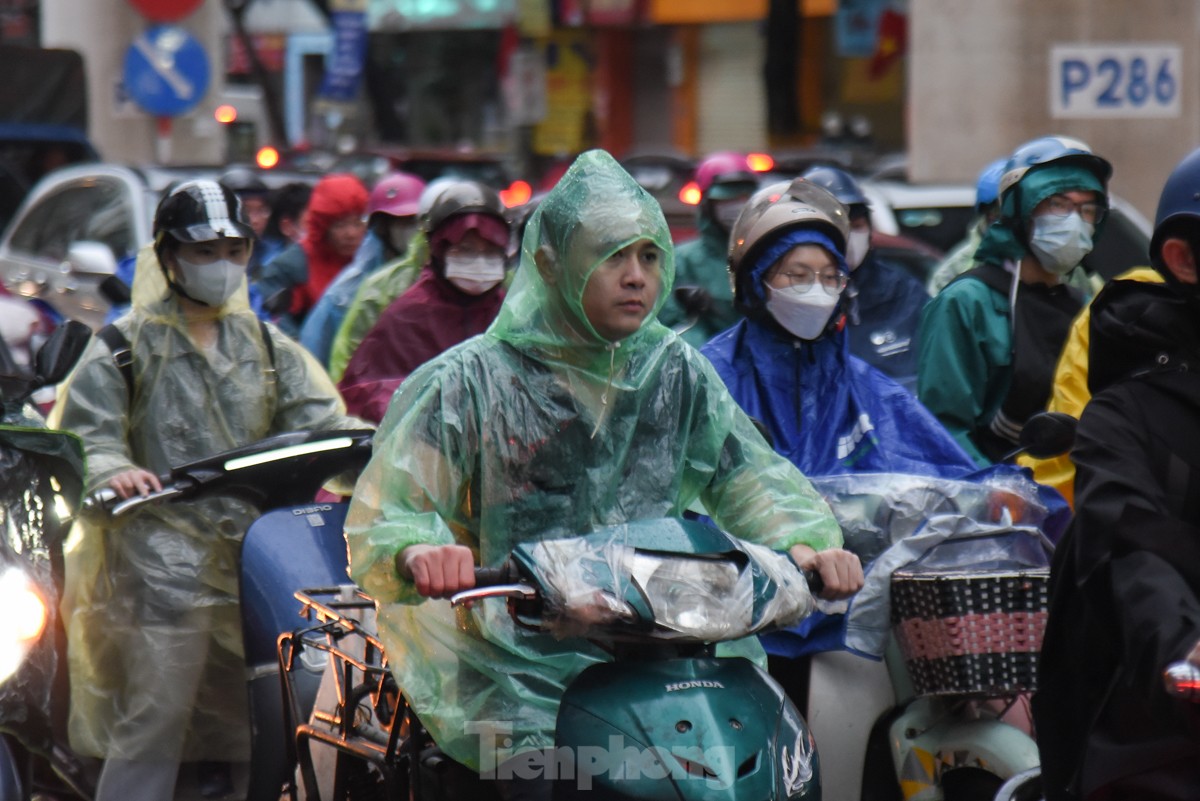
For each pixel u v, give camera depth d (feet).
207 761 41.09
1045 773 23.84
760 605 24.98
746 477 28.45
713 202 59.31
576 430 27.02
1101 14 89.45
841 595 26.81
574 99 232.94
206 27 135.44
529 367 26.96
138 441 39.06
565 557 24.61
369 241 64.54
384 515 26.02
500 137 233.76
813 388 35.73
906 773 33.06
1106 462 22.52
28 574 28.63
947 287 44.27
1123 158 90.43
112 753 38.93
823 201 35.70
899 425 36.09
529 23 229.25
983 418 43.93
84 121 105.50
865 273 54.39
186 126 134.62
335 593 32.07
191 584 38.93
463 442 26.68
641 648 25.20
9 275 82.23
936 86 92.94
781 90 191.52
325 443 35.83
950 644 31.09
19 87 103.45
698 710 24.11
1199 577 21.81
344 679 29.84
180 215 37.99
